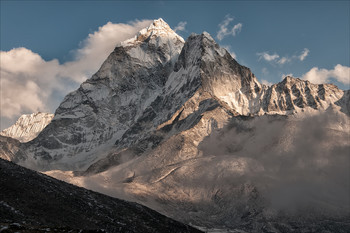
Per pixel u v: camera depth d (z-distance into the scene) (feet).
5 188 517.14
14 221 439.63
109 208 634.02
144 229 609.42
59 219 506.07
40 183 582.35
